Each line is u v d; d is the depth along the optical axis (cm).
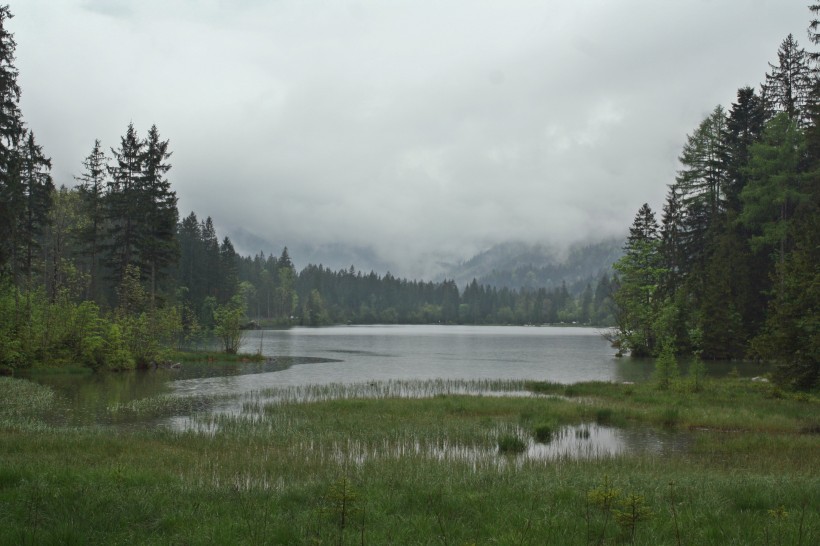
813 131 4116
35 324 4191
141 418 2311
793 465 1423
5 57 3014
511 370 4916
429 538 775
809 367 2864
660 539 780
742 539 771
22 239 3891
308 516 870
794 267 3083
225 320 6038
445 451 1664
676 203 6288
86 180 5412
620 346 6397
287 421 2181
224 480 1159
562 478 1183
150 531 807
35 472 1099
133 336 4575
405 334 13412
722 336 5112
